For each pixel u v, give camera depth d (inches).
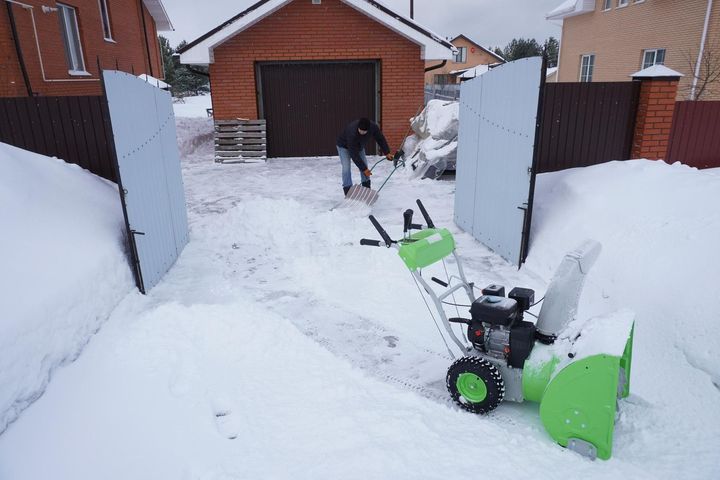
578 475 97.7
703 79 551.5
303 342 152.6
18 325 117.0
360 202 295.9
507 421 116.6
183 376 131.0
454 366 119.1
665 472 98.4
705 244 156.0
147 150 190.7
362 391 127.7
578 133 253.9
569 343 110.6
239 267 217.9
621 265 172.9
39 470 99.7
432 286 193.6
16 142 235.3
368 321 168.2
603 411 98.8
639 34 688.4
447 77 1647.4
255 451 106.2
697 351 134.3
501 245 224.1
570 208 214.8
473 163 247.6
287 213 266.1
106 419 114.3
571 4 848.3
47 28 395.9
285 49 454.9
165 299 183.2
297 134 484.4
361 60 464.8
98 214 189.8
